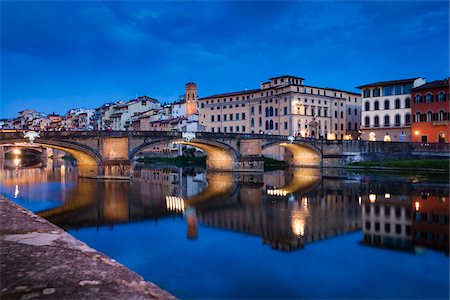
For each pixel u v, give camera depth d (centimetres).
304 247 2862
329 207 4525
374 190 5828
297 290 2080
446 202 4688
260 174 9062
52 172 9725
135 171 10131
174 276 2275
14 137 6375
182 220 3897
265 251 2773
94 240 3105
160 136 7950
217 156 10112
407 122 11069
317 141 10569
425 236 3139
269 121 13162
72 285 1235
